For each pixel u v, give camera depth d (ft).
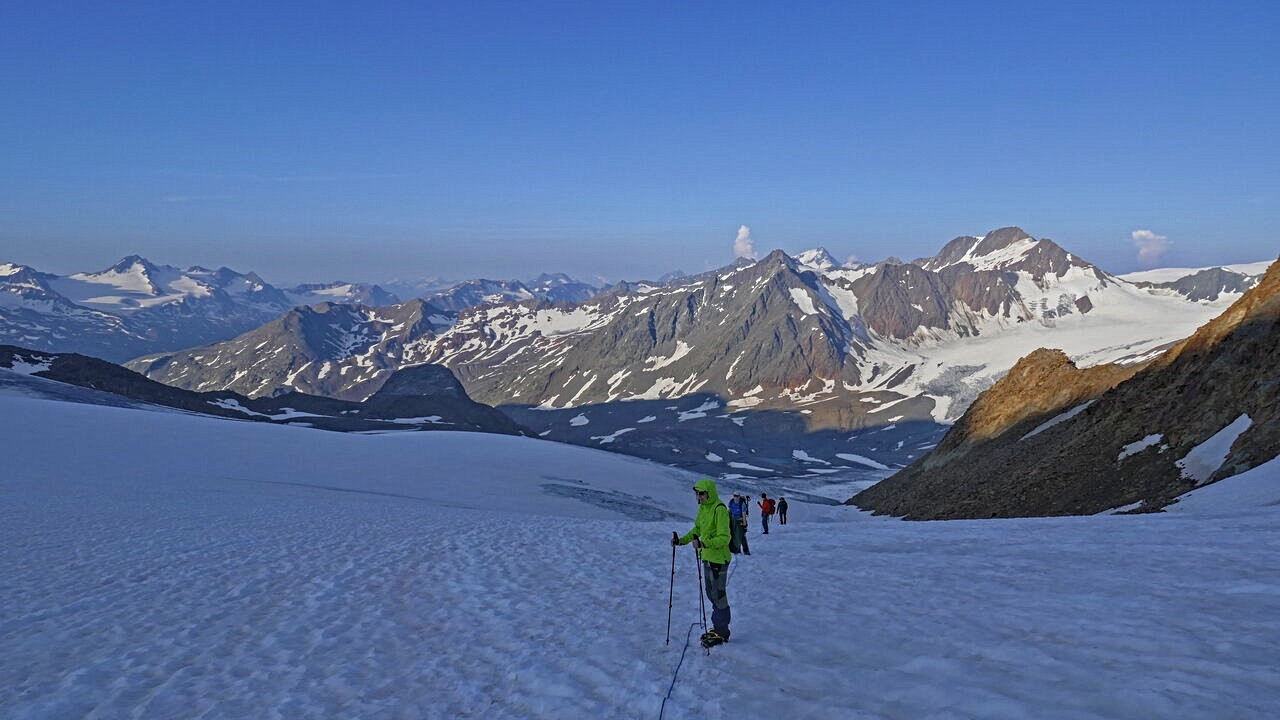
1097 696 19.66
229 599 44.50
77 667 31.01
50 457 186.39
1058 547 53.21
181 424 289.94
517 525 94.43
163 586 48.37
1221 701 18.25
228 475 192.03
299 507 114.32
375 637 35.27
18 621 38.99
